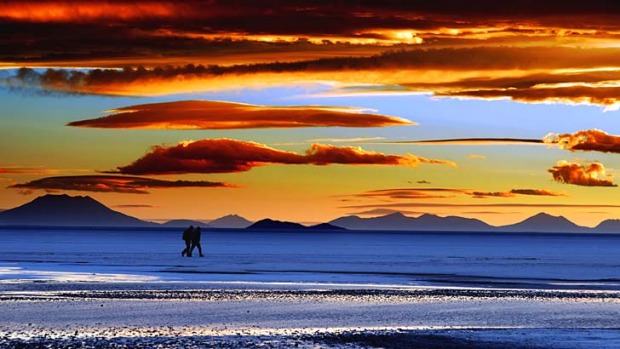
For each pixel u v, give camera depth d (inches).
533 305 2785.4
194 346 1913.1
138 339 2006.6
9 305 2655.0
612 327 2271.2
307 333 2127.2
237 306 2682.1
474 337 2070.6
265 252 7839.6
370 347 1920.5
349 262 5674.2
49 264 4938.5
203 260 5713.6
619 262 6161.4
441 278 4033.0
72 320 2325.3
